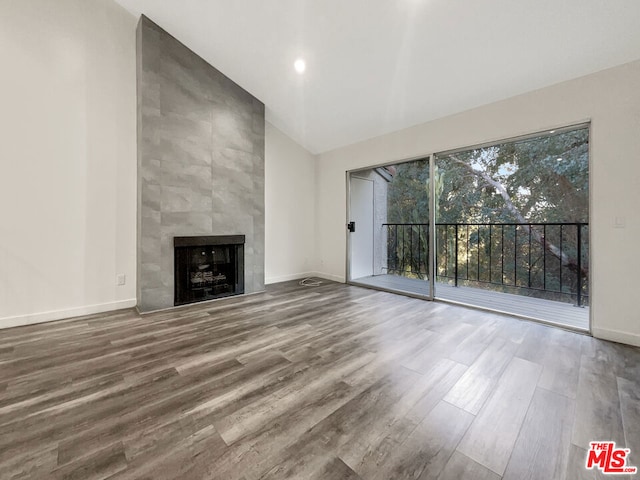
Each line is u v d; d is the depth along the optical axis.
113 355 2.03
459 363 1.94
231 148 3.64
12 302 2.58
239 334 2.44
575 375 1.78
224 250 3.67
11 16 2.51
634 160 2.20
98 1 2.92
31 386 1.64
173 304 3.21
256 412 1.42
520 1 2.02
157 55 3.00
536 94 2.67
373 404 1.49
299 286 4.39
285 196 4.77
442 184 4.05
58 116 2.74
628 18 1.94
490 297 3.71
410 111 3.45
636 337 2.21
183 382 1.69
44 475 1.05
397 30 2.50
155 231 3.04
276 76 3.49
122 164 3.09
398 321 2.79
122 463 1.11
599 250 2.37
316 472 1.07
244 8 2.71
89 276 2.94
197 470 1.08
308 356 2.04
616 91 2.26
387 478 1.05
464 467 1.10
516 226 3.82
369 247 4.79
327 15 2.57
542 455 1.16
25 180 2.60
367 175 4.79
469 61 2.58
